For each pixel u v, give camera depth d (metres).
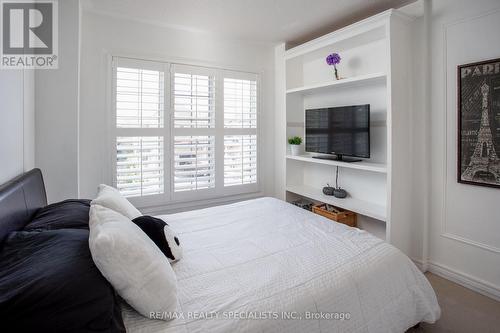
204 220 2.04
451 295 2.06
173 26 2.89
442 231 2.30
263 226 1.91
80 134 2.58
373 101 2.71
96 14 2.59
